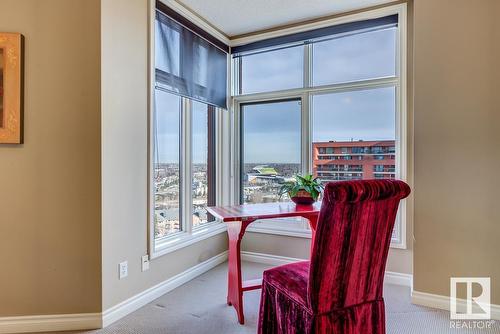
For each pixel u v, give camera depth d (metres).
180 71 2.66
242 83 3.38
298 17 2.93
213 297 2.42
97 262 1.95
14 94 1.86
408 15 2.59
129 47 2.16
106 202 1.98
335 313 1.43
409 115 2.60
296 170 3.14
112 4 2.02
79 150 1.94
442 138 2.21
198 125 3.06
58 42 1.91
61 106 1.92
